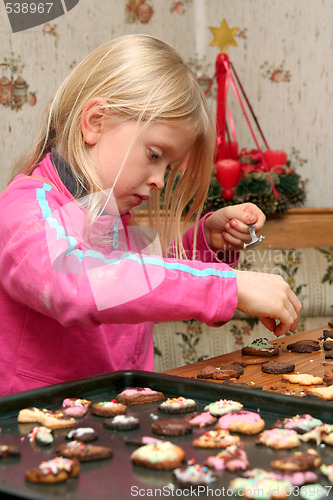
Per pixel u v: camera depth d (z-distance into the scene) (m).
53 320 0.77
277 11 2.13
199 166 0.95
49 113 0.89
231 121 1.96
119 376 0.62
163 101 0.76
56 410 0.55
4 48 1.67
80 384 0.58
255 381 0.68
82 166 0.78
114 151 0.78
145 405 0.57
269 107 2.19
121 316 0.60
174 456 0.42
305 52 2.10
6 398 0.53
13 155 1.71
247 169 1.91
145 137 0.77
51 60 1.78
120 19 1.98
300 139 2.15
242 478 0.40
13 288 0.64
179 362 1.88
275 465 0.42
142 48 0.82
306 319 1.96
